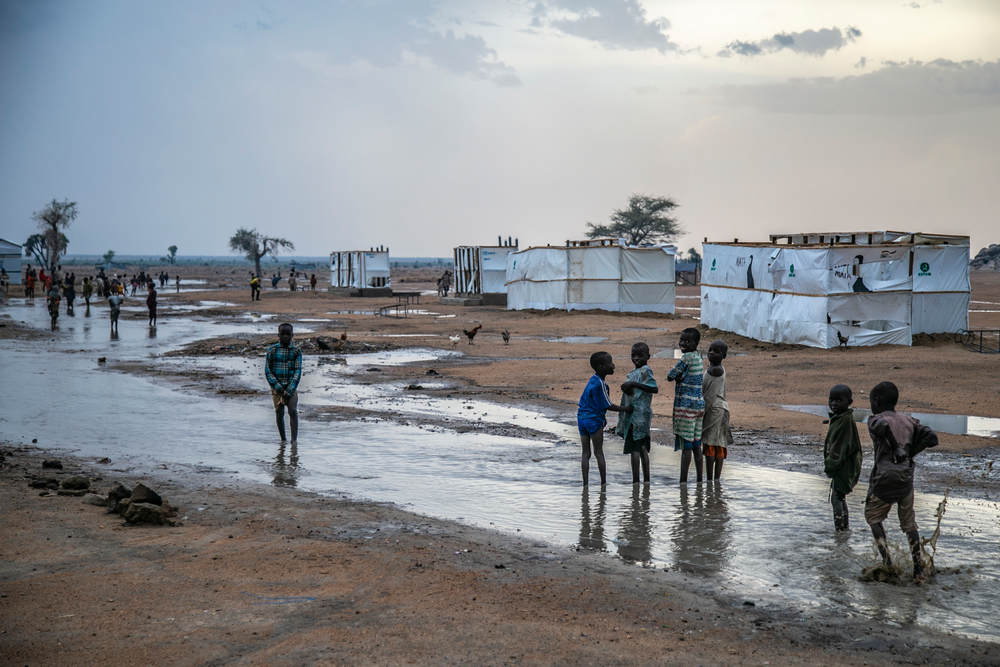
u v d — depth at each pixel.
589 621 4.70
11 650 4.05
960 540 6.51
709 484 8.62
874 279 22.84
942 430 11.43
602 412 8.60
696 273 82.38
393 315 42.16
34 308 47.31
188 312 44.41
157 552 5.93
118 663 3.95
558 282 40.75
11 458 9.52
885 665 4.17
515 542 6.50
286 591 5.11
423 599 5.00
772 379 17.20
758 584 5.51
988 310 41.38
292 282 73.81
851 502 7.79
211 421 12.69
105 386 16.81
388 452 10.37
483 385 17.17
